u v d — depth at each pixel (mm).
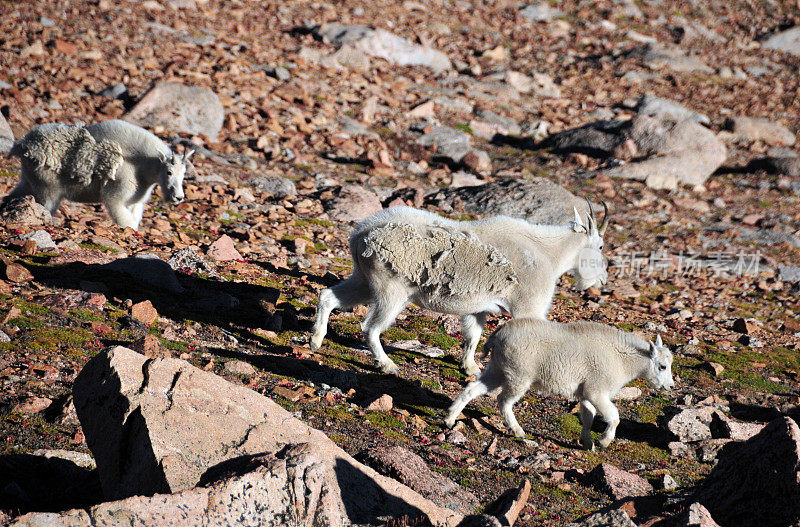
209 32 107500
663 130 92938
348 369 35000
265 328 38219
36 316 32406
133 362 20656
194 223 55281
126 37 96125
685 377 43594
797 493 21141
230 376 30031
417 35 121875
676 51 137875
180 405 19969
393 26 128000
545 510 24016
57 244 42750
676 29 149375
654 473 29297
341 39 114562
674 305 58625
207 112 78938
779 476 21734
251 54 103188
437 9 141750
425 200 72500
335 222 63750
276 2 126500
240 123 82312
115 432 19656
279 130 82625
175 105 77688
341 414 29234
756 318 57938
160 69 90062
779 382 44656
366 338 34875
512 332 30125
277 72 97250
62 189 47188
